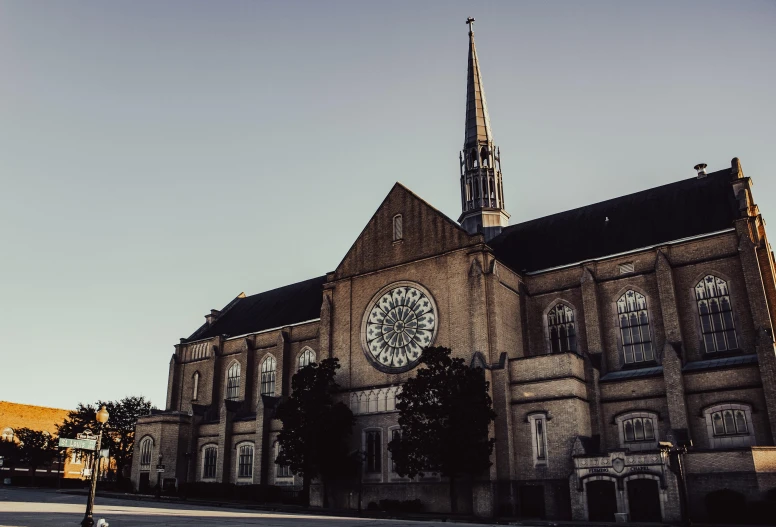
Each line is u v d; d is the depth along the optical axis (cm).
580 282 5181
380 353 5462
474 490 4416
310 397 5297
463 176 7131
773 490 3525
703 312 4594
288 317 7306
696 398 4272
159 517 3300
